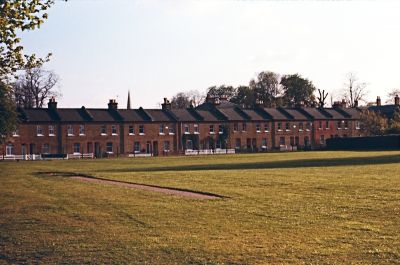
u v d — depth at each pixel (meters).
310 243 14.30
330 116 122.31
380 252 13.12
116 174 40.91
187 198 23.89
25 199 24.83
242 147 111.00
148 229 16.70
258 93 153.00
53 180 36.53
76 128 95.06
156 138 102.25
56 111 95.50
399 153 71.19
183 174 38.72
